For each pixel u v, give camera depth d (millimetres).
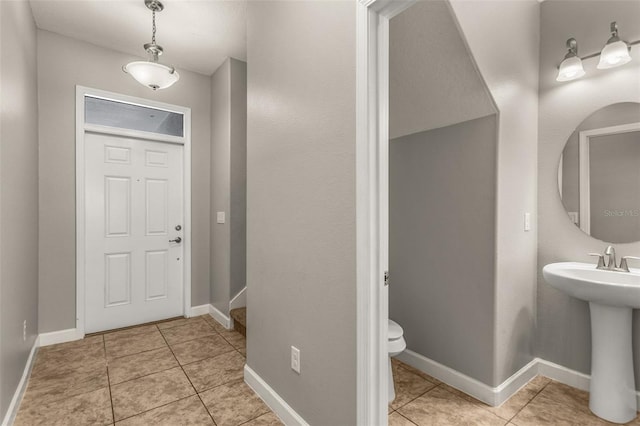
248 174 2068
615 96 1879
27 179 2203
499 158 1840
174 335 2906
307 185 1534
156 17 2510
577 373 2031
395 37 1750
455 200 2055
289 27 1658
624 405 1708
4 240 1612
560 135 2086
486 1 1647
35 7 2363
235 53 3062
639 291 1492
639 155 1806
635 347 1790
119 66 3006
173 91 3301
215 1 2320
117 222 3062
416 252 2307
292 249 1645
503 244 1887
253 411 1802
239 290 3176
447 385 2084
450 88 1840
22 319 2023
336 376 1365
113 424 1696
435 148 2170
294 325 1634
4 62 1620
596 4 1945
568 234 2059
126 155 3107
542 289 2180
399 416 1773
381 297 1233
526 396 1950
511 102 1916
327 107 1406
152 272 3252
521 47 1992
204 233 3500
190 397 1938
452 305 2082
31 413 1783
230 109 3117
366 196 1206
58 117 2719
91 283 2939
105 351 2568
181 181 3412
